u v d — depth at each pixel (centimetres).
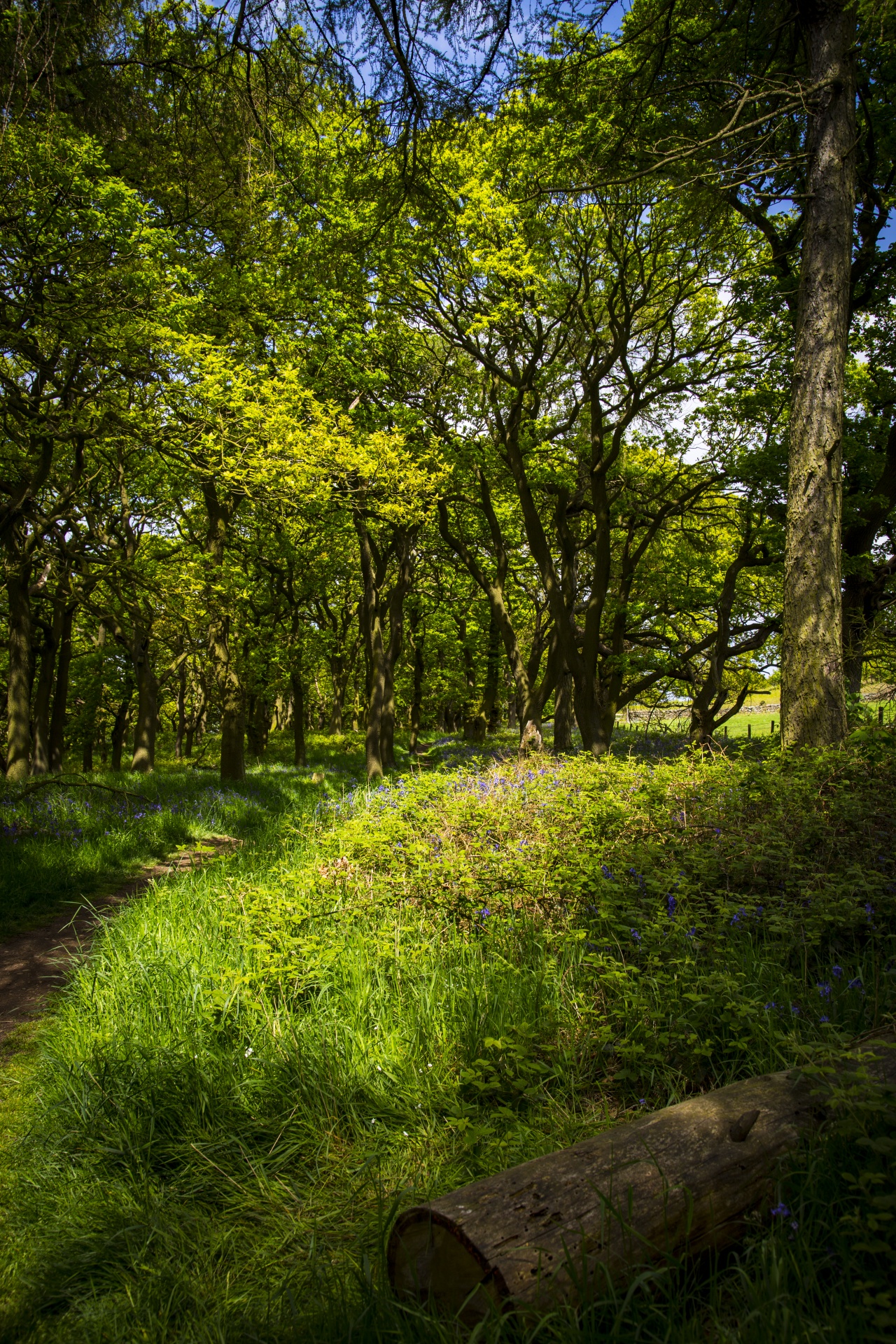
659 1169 251
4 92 488
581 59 668
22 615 1659
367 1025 428
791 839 602
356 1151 344
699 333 1766
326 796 1576
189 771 2241
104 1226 306
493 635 3103
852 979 407
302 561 2303
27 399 1179
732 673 2212
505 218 1455
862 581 1684
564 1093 359
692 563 2027
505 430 1814
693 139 893
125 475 1997
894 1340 190
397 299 1708
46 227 966
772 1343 204
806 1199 253
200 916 615
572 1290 221
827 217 892
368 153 527
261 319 1650
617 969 428
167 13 469
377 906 599
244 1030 423
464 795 862
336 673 3706
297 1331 246
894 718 909
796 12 848
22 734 1647
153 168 730
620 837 677
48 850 948
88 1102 374
